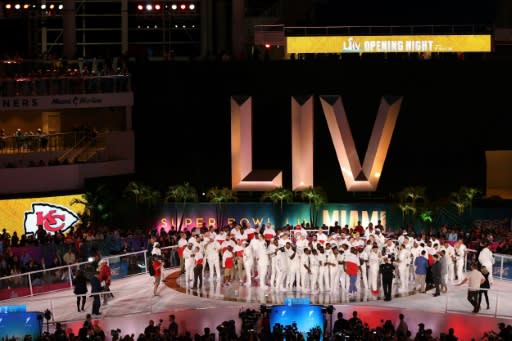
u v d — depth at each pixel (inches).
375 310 1808.6
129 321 1792.6
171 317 1692.9
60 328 1630.2
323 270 1915.6
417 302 1846.7
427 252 1964.8
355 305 1818.4
